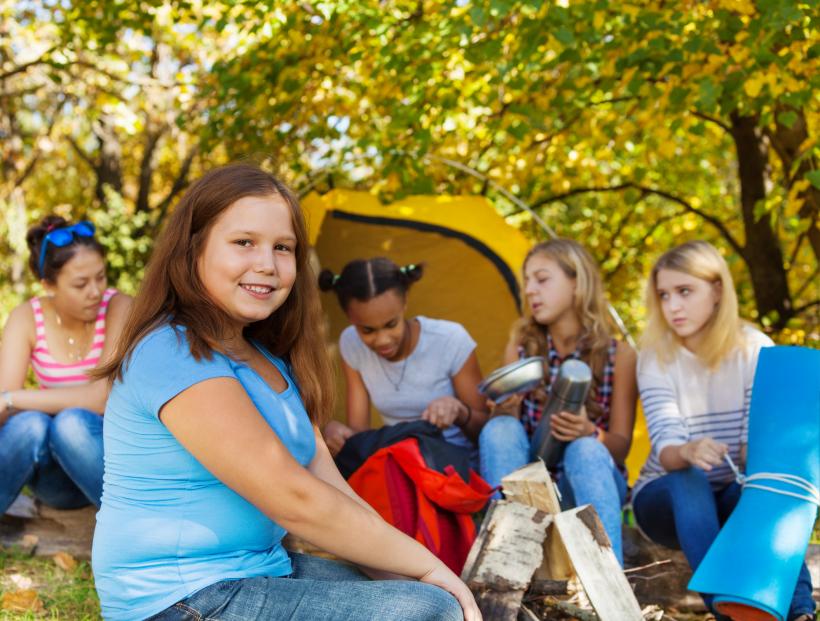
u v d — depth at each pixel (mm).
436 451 2975
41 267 3178
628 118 5324
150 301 1920
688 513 2705
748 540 2375
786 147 5660
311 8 5316
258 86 5664
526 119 5352
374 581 1874
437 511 2609
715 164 8344
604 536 2322
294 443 1986
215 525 1846
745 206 6703
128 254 8234
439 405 3162
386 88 5582
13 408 3129
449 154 6535
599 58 4840
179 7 5633
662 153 5461
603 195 8047
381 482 2707
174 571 1820
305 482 1806
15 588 2924
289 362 2184
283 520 1819
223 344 1914
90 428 3055
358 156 5785
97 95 6926
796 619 2434
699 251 2928
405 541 1917
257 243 1910
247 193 1913
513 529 2332
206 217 1908
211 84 5891
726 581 2328
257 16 4941
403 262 4938
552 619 2459
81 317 3219
